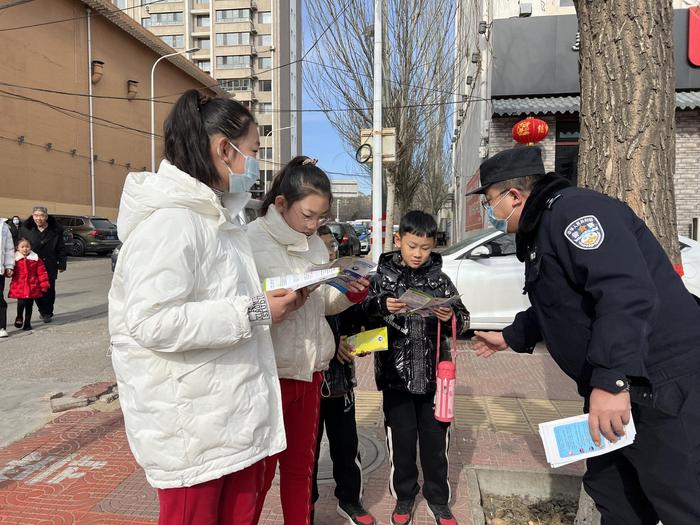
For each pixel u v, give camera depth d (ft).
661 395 5.12
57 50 72.95
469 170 49.98
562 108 28.89
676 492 5.14
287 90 200.54
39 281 24.07
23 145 67.31
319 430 8.04
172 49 100.73
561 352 5.66
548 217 5.38
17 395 14.64
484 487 9.58
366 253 73.97
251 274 5.55
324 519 8.38
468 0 47.75
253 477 5.43
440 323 7.88
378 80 28.43
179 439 4.67
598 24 7.02
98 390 14.57
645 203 6.80
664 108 6.80
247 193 5.57
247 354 5.05
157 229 4.57
